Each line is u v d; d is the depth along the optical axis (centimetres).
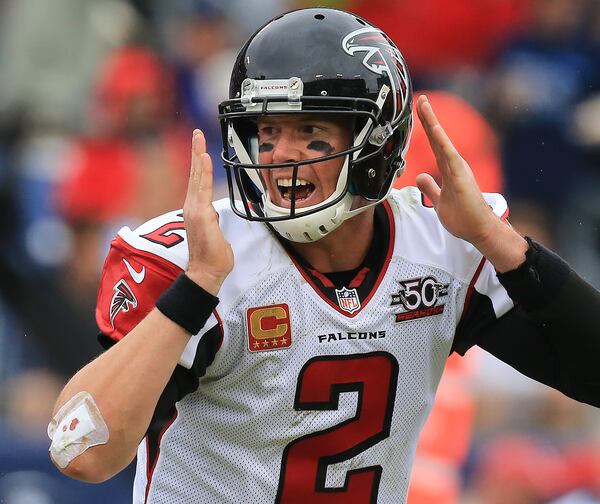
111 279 1066
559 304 1064
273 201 1066
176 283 998
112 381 988
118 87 2588
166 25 2886
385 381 1083
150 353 987
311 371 1057
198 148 1015
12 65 2761
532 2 2725
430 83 2691
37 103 2700
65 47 2762
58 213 2403
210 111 2734
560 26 2720
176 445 1095
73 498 1877
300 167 1060
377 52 1091
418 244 1103
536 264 1061
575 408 2055
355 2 2738
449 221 1059
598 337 1075
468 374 1894
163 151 2541
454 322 1110
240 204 1099
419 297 1087
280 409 1060
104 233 2389
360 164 1075
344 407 1072
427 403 1118
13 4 2791
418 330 1089
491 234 1048
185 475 1096
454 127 1927
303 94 1049
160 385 991
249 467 1078
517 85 2656
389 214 1111
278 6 2955
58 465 1008
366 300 1072
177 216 1102
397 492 1133
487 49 2702
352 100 1059
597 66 2719
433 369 1112
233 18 2928
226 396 1066
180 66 2781
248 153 1088
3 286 2059
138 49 2759
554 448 2017
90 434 988
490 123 2656
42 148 2542
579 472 2000
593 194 2630
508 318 1116
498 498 1980
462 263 1106
